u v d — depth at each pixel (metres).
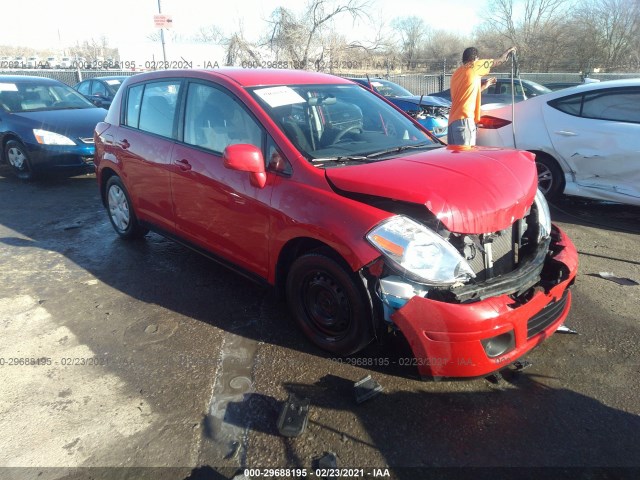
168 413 2.63
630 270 4.31
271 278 3.31
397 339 2.80
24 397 2.77
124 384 2.87
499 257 2.96
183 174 3.82
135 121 4.52
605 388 2.80
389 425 2.54
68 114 7.94
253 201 3.24
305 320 3.17
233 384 2.86
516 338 2.60
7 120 7.70
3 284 4.16
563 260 2.97
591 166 5.63
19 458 2.35
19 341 3.31
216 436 2.47
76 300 3.87
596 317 3.53
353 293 2.76
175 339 3.32
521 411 2.63
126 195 4.77
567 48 27.28
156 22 16.09
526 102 6.13
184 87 3.96
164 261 4.62
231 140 3.48
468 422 2.56
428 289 2.53
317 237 2.83
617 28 26.00
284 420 2.53
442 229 2.65
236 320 3.55
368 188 2.72
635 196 5.37
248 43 18.34
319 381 2.87
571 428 2.52
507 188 2.86
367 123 3.73
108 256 4.75
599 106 5.59
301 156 3.08
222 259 3.75
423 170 2.86
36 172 7.56
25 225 5.68
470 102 6.07
